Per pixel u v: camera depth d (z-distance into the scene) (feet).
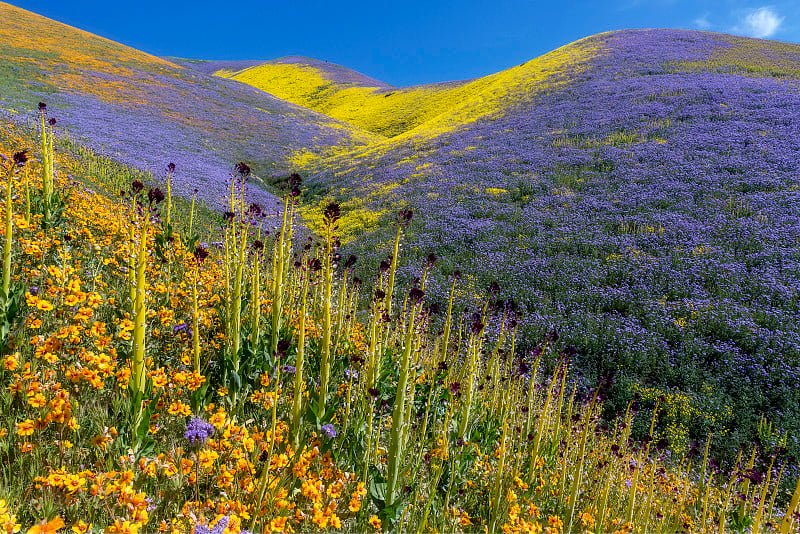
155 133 104.42
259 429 9.40
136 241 14.99
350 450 9.67
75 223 18.66
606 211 53.78
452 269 45.55
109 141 78.54
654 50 143.43
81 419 8.11
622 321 33.63
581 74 132.57
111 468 7.07
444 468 10.18
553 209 57.26
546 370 29.01
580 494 13.30
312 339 13.96
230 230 14.55
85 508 6.48
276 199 81.15
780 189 50.90
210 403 9.81
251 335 11.73
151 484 7.29
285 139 140.36
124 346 9.80
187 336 11.44
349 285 18.24
